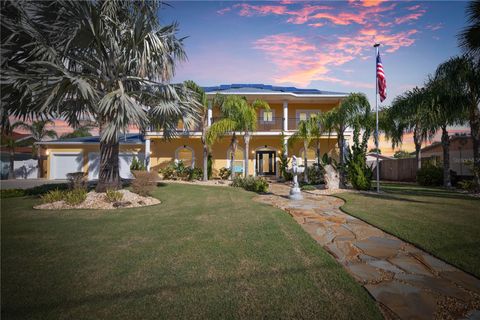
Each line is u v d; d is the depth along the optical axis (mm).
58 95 7922
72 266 3293
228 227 5215
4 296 2566
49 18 8469
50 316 2244
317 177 15719
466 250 3768
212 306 2389
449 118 11961
